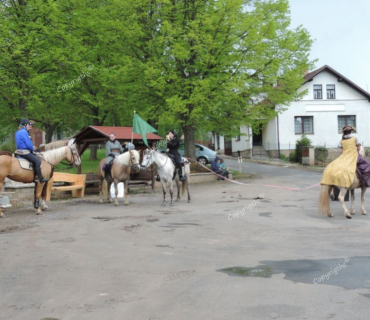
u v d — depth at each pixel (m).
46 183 14.82
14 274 6.92
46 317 5.09
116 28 24.70
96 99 28.72
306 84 43.94
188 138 27.72
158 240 9.41
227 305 5.32
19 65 24.39
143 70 24.73
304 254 7.92
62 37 25.38
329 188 12.17
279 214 12.83
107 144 16.95
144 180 22.45
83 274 6.86
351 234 9.69
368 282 6.11
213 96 24.38
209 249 8.49
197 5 24.83
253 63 23.61
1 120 29.02
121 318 5.01
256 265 7.19
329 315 4.92
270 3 25.97
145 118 25.94
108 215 13.20
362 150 12.50
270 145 45.84
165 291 5.94
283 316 4.92
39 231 10.66
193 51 24.83
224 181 25.48
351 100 44.56
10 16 26.16
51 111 28.41
